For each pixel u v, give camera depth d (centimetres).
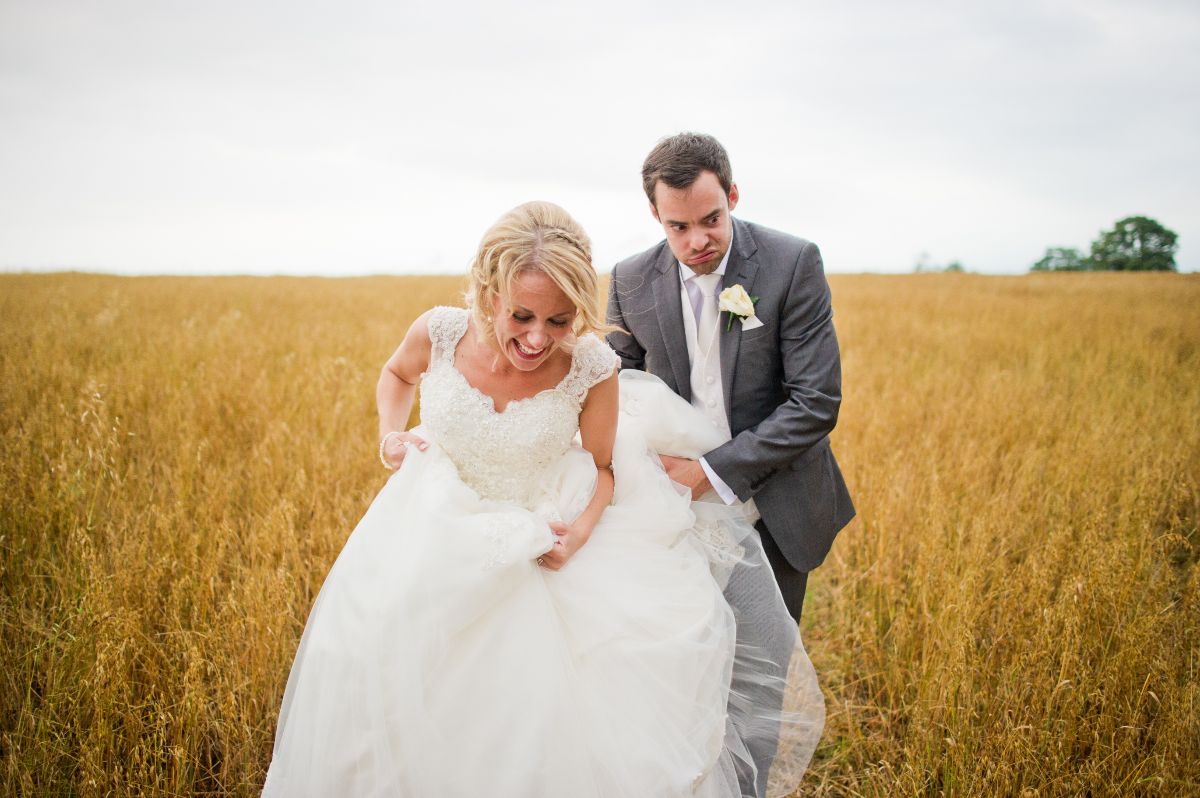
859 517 386
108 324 887
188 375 589
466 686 163
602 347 189
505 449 186
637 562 193
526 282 160
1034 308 1449
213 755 234
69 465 364
